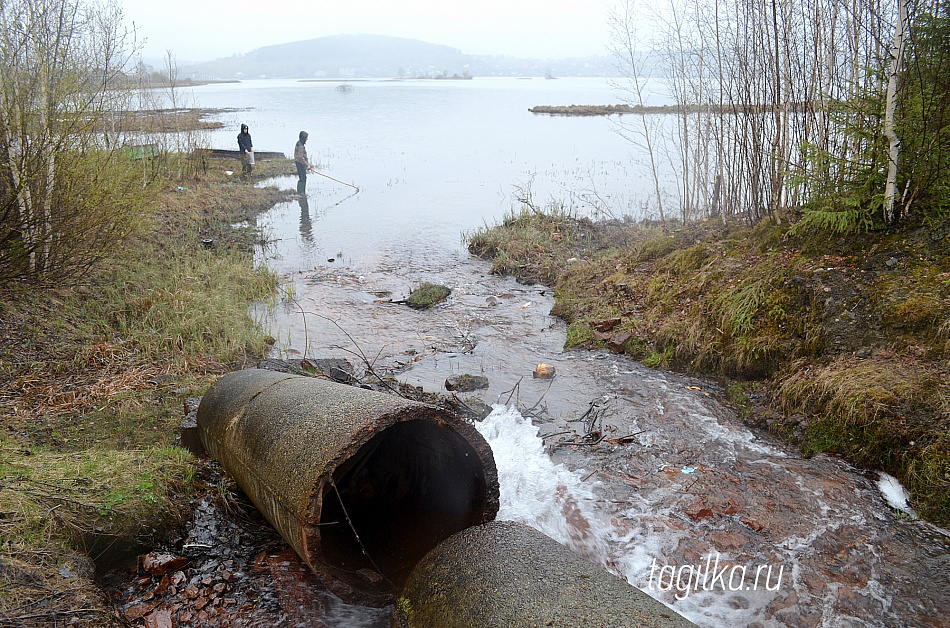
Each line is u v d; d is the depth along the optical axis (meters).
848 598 4.09
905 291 6.34
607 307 9.15
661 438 6.12
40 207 8.53
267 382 5.09
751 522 4.80
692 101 13.23
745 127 9.58
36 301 8.29
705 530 4.78
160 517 4.47
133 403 6.38
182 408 6.31
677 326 7.91
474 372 7.69
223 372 7.33
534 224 13.73
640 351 8.05
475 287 11.01
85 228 8.88
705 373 7.47
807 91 8.91
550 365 7.89
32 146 8.34
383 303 10.18
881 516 4.88
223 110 54.62
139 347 7.68
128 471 4.78
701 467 5.59
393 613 3.62
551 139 31.91
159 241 12.19
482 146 29.64
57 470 4.66
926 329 5.95
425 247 13.53
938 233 6.67
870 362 6.04
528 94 79.81
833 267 7.03
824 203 7.47
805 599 4.10
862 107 7.20
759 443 6.03
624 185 19.34
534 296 10.54
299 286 10.97
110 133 11.89
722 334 7.47
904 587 4.17
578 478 5.50
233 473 4.75
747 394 6.84
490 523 3.91
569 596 3.06
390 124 41.09
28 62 8.52
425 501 4.83
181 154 19.41
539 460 5.77
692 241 9.74
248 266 11.35
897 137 6.76
